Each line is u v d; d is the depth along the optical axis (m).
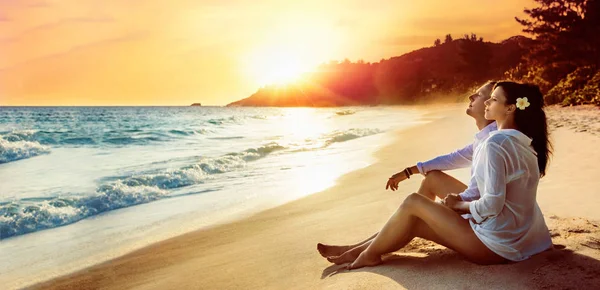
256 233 4.79
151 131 19.53
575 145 8.52
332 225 4.72
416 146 11.99
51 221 5.80
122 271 4.01
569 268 2.57
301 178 8.15
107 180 8.30
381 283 2.71
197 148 13.58
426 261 2.98
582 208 4.17
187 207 6.33
